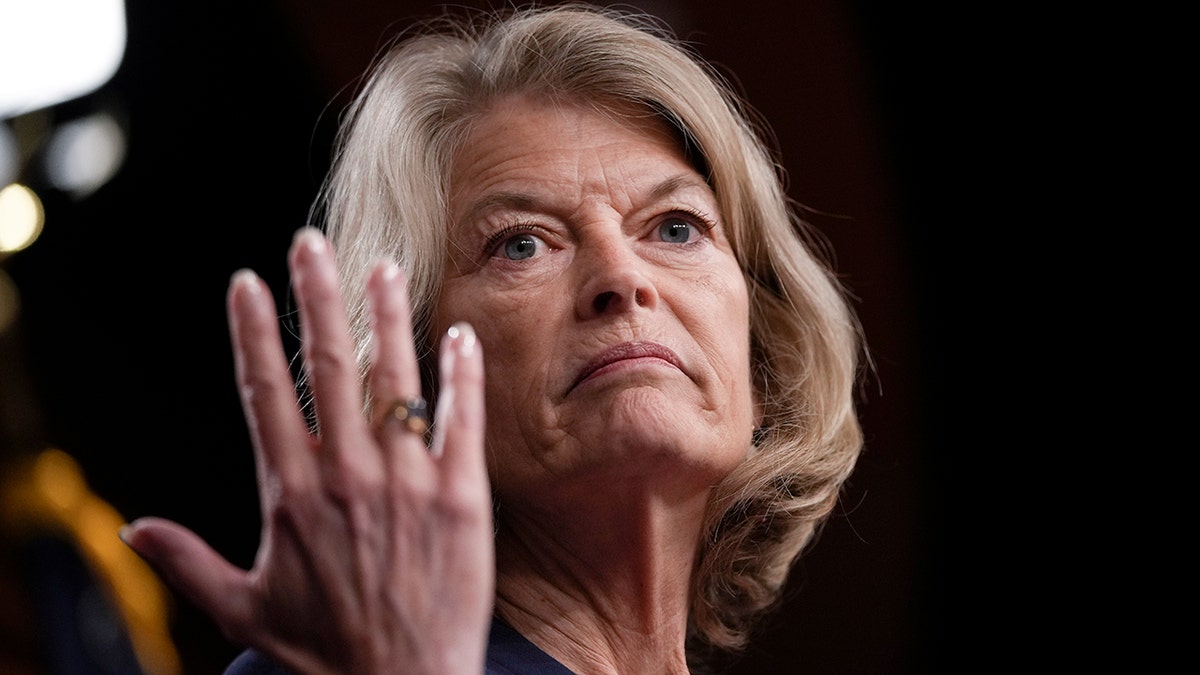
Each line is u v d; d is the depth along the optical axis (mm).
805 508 3646
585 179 3121
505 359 2990
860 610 6109
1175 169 6094
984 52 6262
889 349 6332
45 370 7031
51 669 5512
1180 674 6004
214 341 7297
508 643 2979
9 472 5777
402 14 6383
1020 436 6254
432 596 2156
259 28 6730
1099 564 6125
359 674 2125
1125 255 6176
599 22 3357
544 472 2936
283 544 2162
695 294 3086
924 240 6359
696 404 2994
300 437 2188
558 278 3029
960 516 6242
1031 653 6102
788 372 3672
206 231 7203
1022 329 6289
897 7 6289
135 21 6691
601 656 3064
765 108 6254
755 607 3785
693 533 3152
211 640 6934
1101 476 6152
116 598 5688
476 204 3113
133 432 7211
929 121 6332
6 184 6051
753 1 6137
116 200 7027
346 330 2217
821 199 6359
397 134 3246
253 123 6980
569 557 3090
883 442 6266
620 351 2938
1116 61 6160
